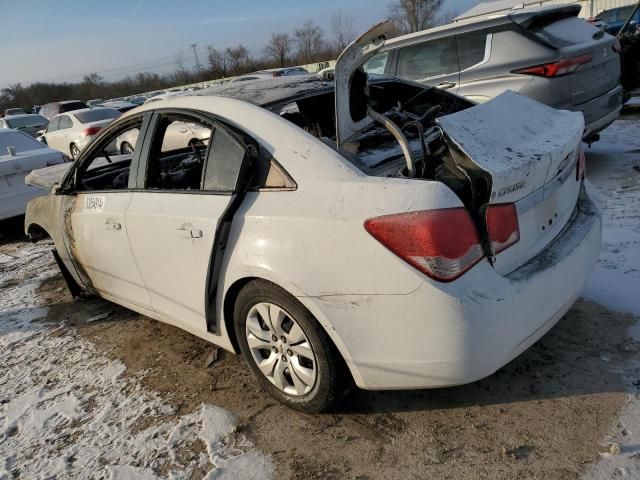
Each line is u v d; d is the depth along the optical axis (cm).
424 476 203
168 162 386
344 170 214
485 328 191
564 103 511
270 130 240
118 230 306
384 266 194
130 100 2795
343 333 209
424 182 195
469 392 244
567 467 195
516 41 525
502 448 209
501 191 195
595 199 271
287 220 218
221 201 245
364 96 229
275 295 226
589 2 2030
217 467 222
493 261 199
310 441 229
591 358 252
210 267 246
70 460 241
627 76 762
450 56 574
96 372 316
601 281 318
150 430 253
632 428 207
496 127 221
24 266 563
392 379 209
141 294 318
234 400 266
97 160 420
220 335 270
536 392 236
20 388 312
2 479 236
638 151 608
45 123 1716
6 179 654
